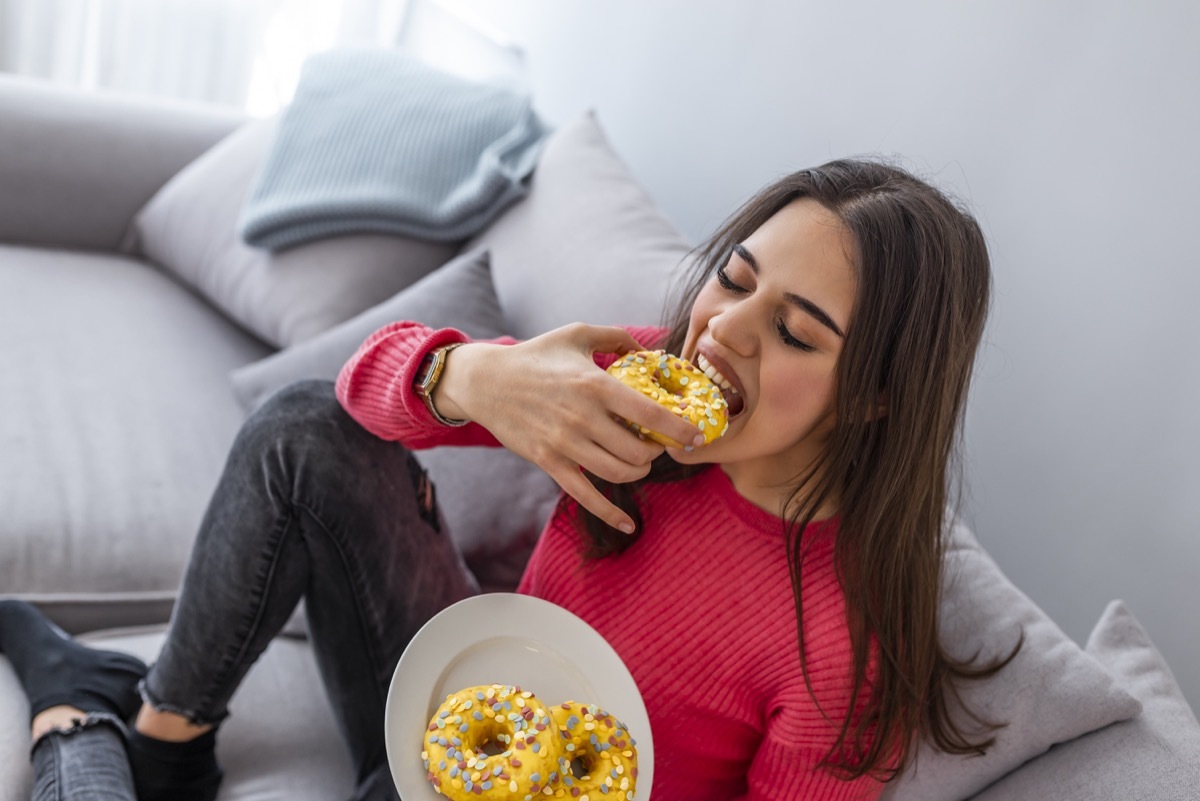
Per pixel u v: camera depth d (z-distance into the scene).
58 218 2.01
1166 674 1.09
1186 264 1.29
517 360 0.93
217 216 1.94
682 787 1.13
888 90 1.64
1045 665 1.04
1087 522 1.41
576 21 2.41
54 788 1.05
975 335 0.98
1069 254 1.42
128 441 1.58
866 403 0.92
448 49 2.88
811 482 1.03
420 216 1.75
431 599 1.16
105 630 1.40
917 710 1.01
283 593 1.08
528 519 1.38
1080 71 1.40
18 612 1.30
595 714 0.91
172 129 2.11
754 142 1.90
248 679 1.30
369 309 1.76
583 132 1.74
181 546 1.47
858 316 0.90
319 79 1.92
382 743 1.16
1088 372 1.40
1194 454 1.29
